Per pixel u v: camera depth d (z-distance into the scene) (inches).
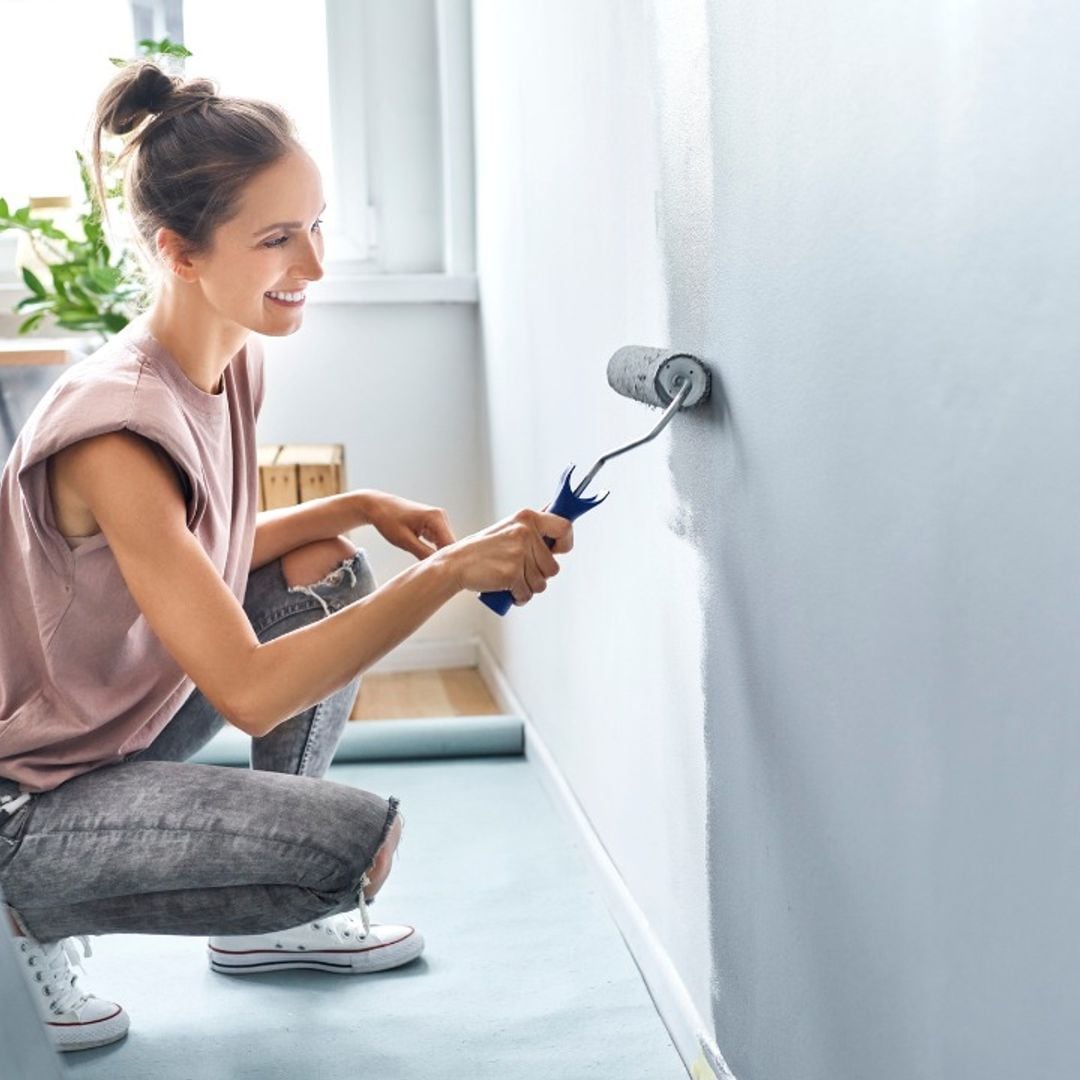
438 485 120.6
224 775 55.4
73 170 116.4
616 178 63.8
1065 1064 29.0
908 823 35.9
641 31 57.9
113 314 107.0
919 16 32.6
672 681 59.2
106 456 50.9
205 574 50.6
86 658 54.8
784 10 41.3
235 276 53.3
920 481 33.9
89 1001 61.6
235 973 67.9
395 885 77.4
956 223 31.3
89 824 53.6
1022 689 29.6
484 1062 59.7
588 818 80.0
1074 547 27.3
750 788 49.1
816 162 39.4
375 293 116.0
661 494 58.9
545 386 85.4
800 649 42.9
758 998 49.9
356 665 50.1
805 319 40.9
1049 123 27.3
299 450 112.2
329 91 118.8
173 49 97.3
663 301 56.2
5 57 114.9
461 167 116.0
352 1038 61.8
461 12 113.9
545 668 91.6
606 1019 63.1
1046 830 29.1
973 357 30.9
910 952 36.4
